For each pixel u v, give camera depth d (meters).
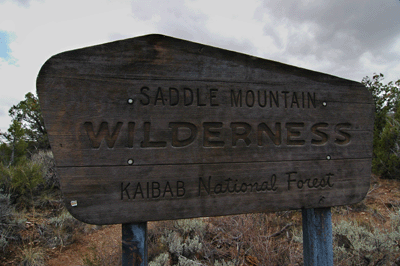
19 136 5.89
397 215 3.27
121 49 1.21
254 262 2.56
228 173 1.34
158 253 2.93
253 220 3.07
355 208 4.13
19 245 3.13
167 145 1.26
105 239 3.49
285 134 1.43
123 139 1.21
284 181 1.42
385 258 2.42
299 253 2.43
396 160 5.24
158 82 1.25
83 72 1.17
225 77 1.35
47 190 4.58
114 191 1.20
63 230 3.52
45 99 1.13
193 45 1.30
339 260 2.51
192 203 1.29
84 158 1.17
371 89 7.30
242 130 1.36
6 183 4.12
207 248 2.66
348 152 1.54
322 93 1.50
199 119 1.30
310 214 1.56
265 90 1.41
